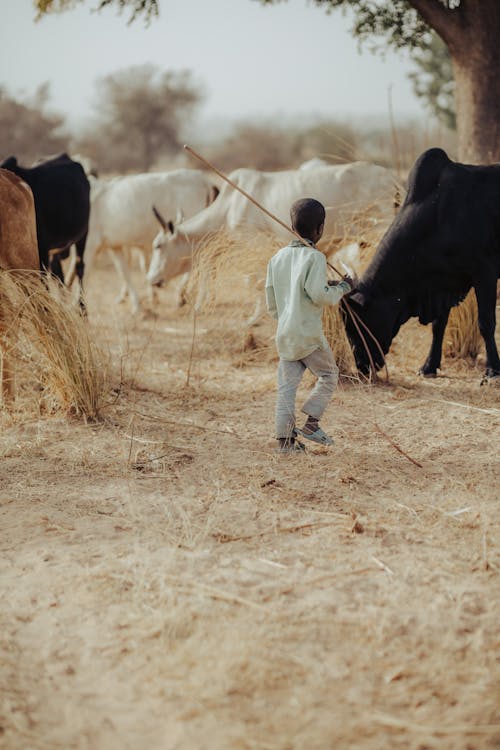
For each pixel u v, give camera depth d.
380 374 6.54
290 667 2.68
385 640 2.83
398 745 2.32
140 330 8.95
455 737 2.34
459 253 5.93
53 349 5.44
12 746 2.34
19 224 5.69
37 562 3.47
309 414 4.60
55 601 3.14
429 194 5.96
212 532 3.72
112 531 3.77
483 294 6.03
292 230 4.48
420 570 3.33
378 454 4.72
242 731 2.38
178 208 10.11
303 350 4.45
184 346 7.89
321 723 2.41
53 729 2.43
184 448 4.91
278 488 4.22
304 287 4.32
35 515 3.95
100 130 40.59
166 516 3.92
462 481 4.28
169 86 39.62
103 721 2.46
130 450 4.70
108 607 3.09
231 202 8.87
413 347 7.18
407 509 3.94
